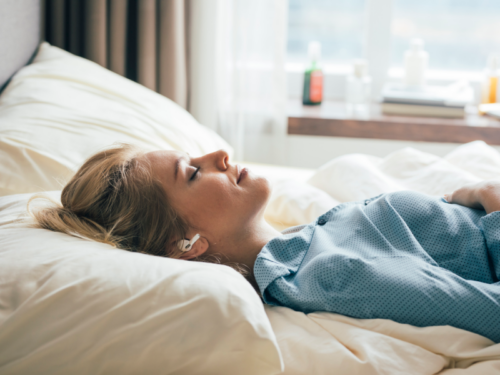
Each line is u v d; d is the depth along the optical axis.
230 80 2.08
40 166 1.11
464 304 0.76
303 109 2.21
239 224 0.96
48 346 0.65
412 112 2.13
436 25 2.33
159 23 1.86
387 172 1.39
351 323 0.80
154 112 1.46
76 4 1.79
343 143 2.15
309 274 0.85
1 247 0.79
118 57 1.83
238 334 0.65
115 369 0.65
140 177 0.96
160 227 0.95
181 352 0.65
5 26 1.37
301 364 0.73
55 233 0.86
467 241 0.91
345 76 2.37
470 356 0.71
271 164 2.16
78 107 1.33
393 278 0.80
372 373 0.69
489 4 2.28
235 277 0.76
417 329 0.76
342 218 1.00
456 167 1.35
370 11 2.27
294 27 2.40
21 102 1.27
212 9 1.98
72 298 0.68
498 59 2.23
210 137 1.66
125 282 0.70
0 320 0.67
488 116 2.13
